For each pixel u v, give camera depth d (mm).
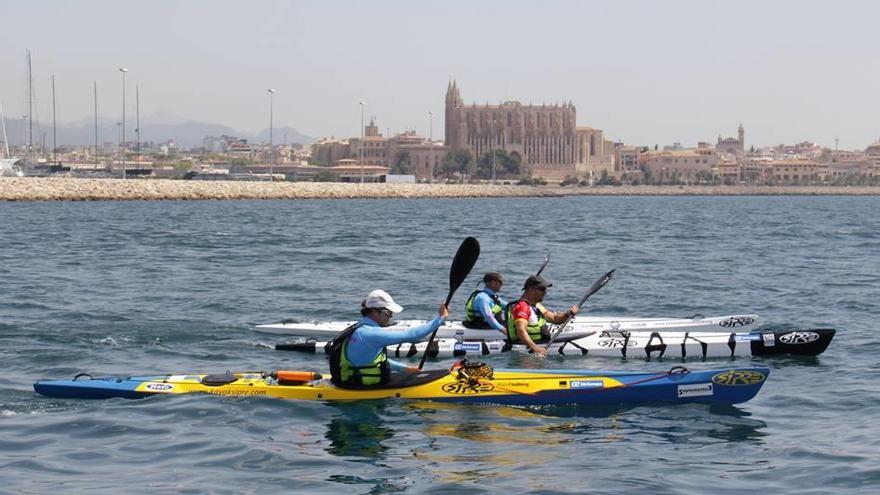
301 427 10297
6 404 11250
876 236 49406
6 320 18078
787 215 85062
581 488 8461
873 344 15672
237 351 15133
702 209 105938
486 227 56625
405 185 149500
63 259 31812
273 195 121438
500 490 8430
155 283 24750
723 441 9906
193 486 8523
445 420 10562
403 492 8398
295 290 23578
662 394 11227
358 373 11188
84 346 15336
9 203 90750
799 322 18547
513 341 14594
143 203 95812
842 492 8344
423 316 19328
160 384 11586
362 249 37562
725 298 22500
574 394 11141
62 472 8891
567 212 89500
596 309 20844
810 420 10773
